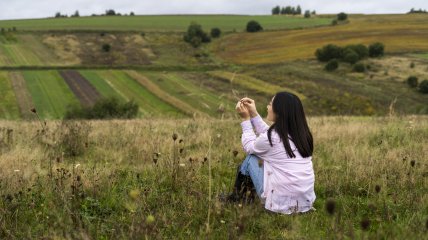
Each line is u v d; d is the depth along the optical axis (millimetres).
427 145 8750
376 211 4988
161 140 9312
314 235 4137
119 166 7250
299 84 81875
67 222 4324
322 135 10156
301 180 4809
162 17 187375
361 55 105438
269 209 4852
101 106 48969
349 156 7676
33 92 71188
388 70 93500
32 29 144625
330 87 79938
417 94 75938
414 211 4875
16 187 5609
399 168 6621
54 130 10633
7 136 9812
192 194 5410
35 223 4543
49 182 5711
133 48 129750
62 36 137625
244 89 75938
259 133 5230
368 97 73375
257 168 4984
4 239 4137
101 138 10023
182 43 138500
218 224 4547
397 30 139875
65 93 71812
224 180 6379
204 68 105625
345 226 4445
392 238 4051
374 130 10992
